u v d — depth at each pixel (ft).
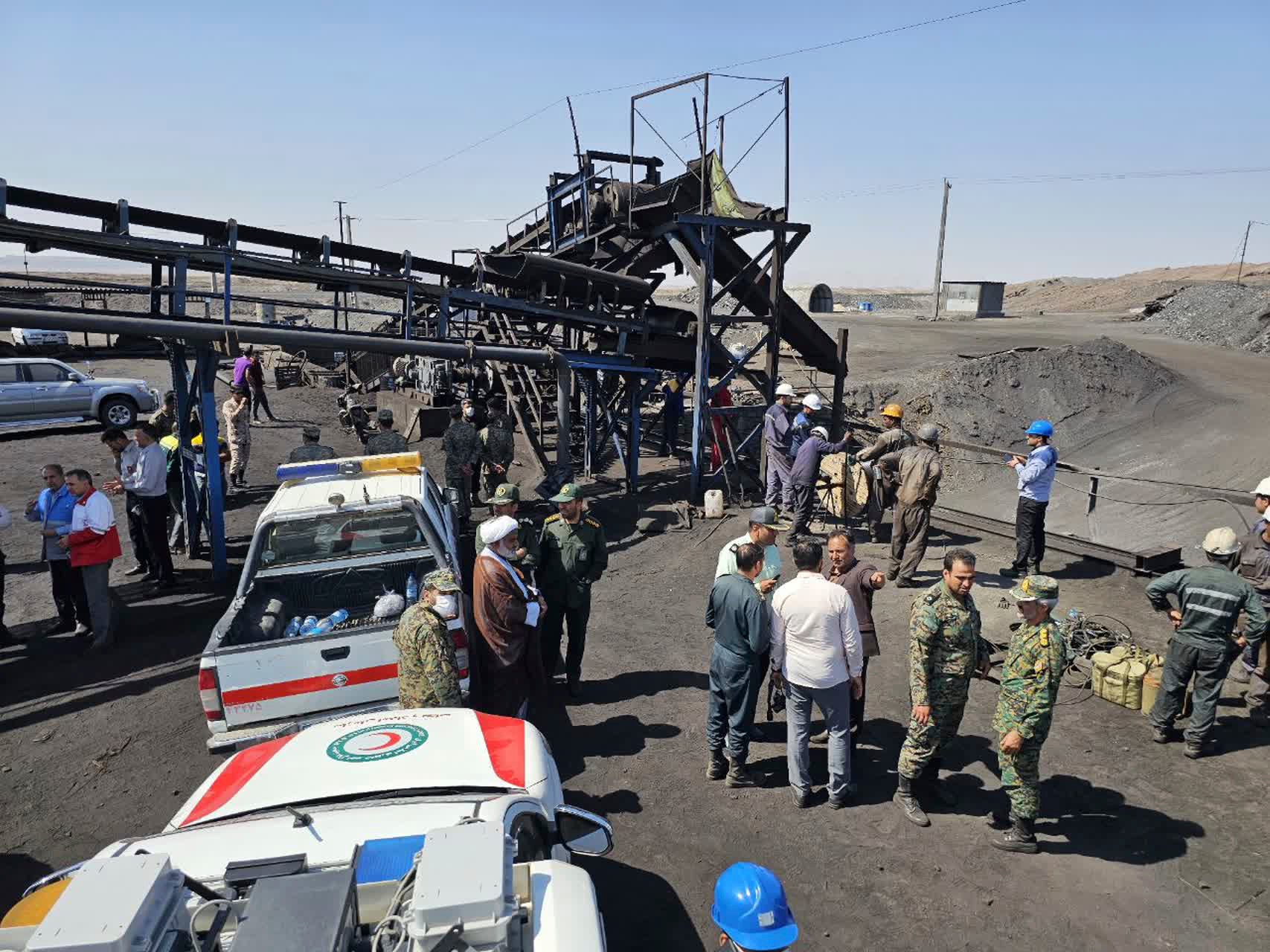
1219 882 14.60
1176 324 108.17
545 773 12.25
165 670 25.13
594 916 8.70
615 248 51.52
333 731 13.17
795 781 17.13
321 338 32.94
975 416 58.34
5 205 29.68
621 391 54.34
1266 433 49.49
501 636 18.29
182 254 32.78
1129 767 18.40
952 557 15.78
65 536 26.03
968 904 14.26
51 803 18.30
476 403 52.60
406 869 8.81
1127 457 52.34
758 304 48.80
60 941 6.79
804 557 16.46
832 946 13.35
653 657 25.25
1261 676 20.27
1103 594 28.86
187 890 8.10
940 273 178.09
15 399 58.95
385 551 21.91
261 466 54.13
